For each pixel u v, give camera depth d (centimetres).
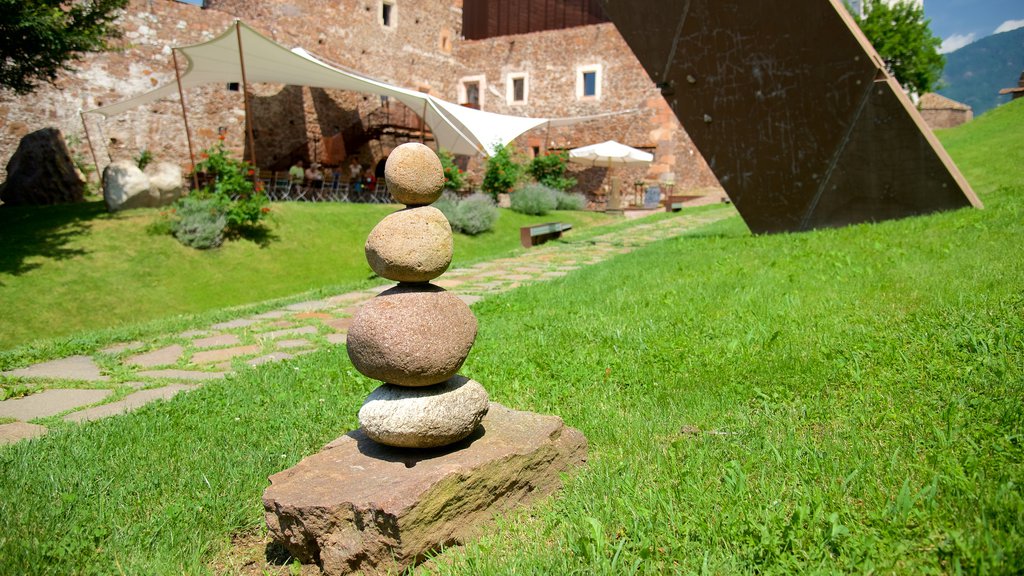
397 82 2539
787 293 548
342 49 2283
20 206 1396
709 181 3081
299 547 237
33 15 1031
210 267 1184
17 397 486
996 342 351
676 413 334
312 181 1991
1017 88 3347
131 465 318
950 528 192
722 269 707
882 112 846
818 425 296
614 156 2325
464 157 2900
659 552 202
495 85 2852
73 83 1681
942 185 842
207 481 296
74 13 1173
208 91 1923
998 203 841
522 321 588
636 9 948
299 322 745
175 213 1227
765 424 300
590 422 337
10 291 963
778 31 865
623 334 489
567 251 1261
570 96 2739
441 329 257
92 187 1653
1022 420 257
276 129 2106
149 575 230
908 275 540
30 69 1141
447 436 257
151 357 600
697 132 979
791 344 409
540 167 2494
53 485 294
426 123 2216
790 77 883
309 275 1251
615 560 194
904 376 331
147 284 1082
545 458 275
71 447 347
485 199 1753
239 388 455
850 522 203
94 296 1012
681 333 471
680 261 816
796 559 187
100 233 1178
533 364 444
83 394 492
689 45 929
